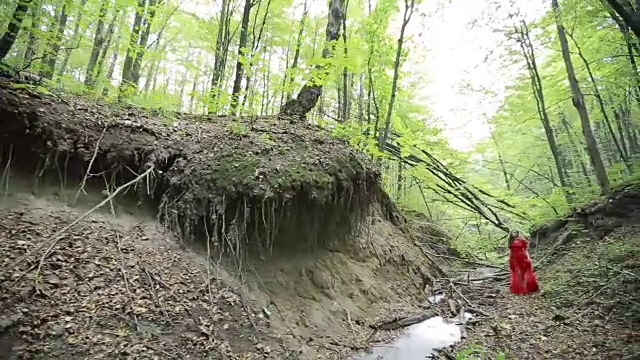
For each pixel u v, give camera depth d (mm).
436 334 6375
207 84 14828
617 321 5449
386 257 8477
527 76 14719
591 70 12852
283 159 6570
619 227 8961
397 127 12195
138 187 5836
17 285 3887
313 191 6402
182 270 5184
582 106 11086
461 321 7078
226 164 6125
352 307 6488
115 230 5266
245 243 5863
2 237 4363
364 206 7953
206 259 5539
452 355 5340
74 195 5414
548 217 12234
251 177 5961
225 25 11344
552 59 13797
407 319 6824
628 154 15375
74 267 4422
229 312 4949
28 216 4824
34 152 5242
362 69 10609
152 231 5551
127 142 5980
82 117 5910
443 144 13195
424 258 10641
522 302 7633
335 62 7777
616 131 17547
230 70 12984
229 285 5348
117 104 7281
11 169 5117
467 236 16969
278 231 6215
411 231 11820
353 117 14297
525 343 5449
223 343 4461
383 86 10617
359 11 13078
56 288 4078
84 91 7402
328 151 7320
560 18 11102
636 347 4531
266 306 5406
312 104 9992
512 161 19391
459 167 13930
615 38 11711
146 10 7883
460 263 13461
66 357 3465
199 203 5754
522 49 13789
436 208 17859
